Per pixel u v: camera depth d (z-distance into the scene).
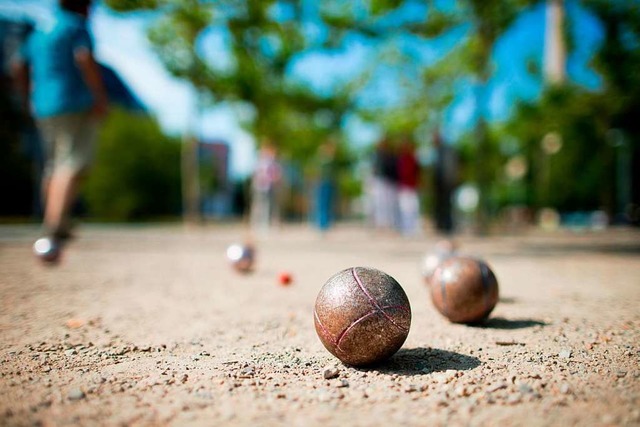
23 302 0.71
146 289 0.83
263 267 1.15
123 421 0.31
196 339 0.52
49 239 1.10
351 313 0.41
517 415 0.32
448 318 0.59
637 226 3.70
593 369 0.42
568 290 0.84
